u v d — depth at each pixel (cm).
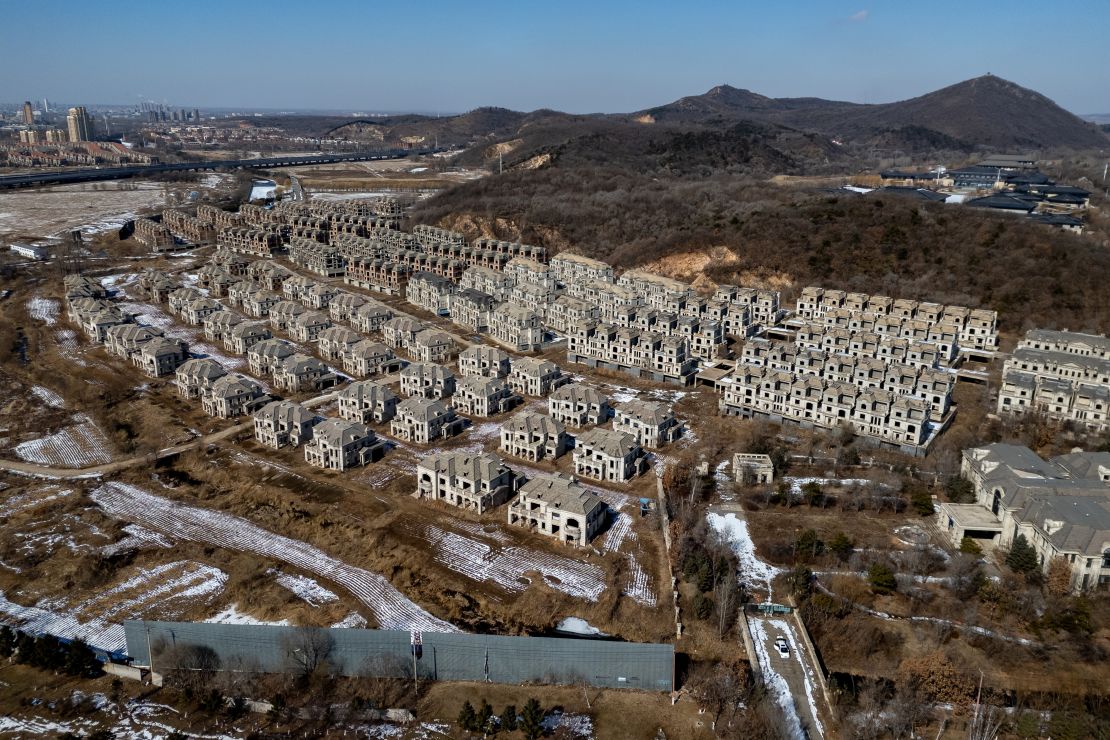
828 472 19350
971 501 17550
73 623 14238
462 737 11569
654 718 11888
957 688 12094
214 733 11700
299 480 19338
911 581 14838
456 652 12725
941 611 14250
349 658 12838
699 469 19488
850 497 17900
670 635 13812
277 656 12794
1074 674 12669
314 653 12731
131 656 13075
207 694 12238
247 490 18900
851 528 16962
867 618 14112
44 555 16338
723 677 12419
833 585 14988
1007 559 15300
